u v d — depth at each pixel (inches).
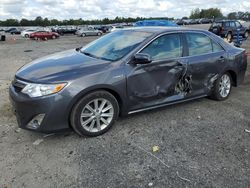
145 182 124.5
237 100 235.0
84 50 202.5
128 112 177.2
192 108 213.8
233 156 146.8
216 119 194.2
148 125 182.1
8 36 2003.0
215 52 217.9
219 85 225.0
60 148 152.1
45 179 126.0
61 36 1877.5
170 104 195.9
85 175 129.0
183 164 138.5
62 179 126.0
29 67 169.5
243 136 169.6
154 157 144.4
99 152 148.5
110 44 192.7
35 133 168.2
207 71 210.8
